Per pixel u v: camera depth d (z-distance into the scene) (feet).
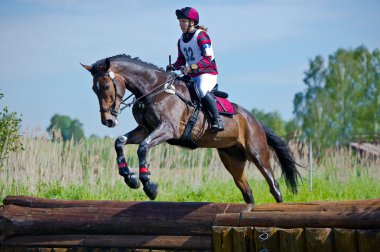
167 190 59.00
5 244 32.19
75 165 57.26
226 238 27.20
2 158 47.55
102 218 30.45
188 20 34.45
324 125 232.73
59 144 57.82
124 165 31.45
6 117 46.78
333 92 244.42
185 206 29.48
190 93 33.81
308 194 57.88
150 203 30.35
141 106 32.65
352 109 240.12
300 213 26.43
